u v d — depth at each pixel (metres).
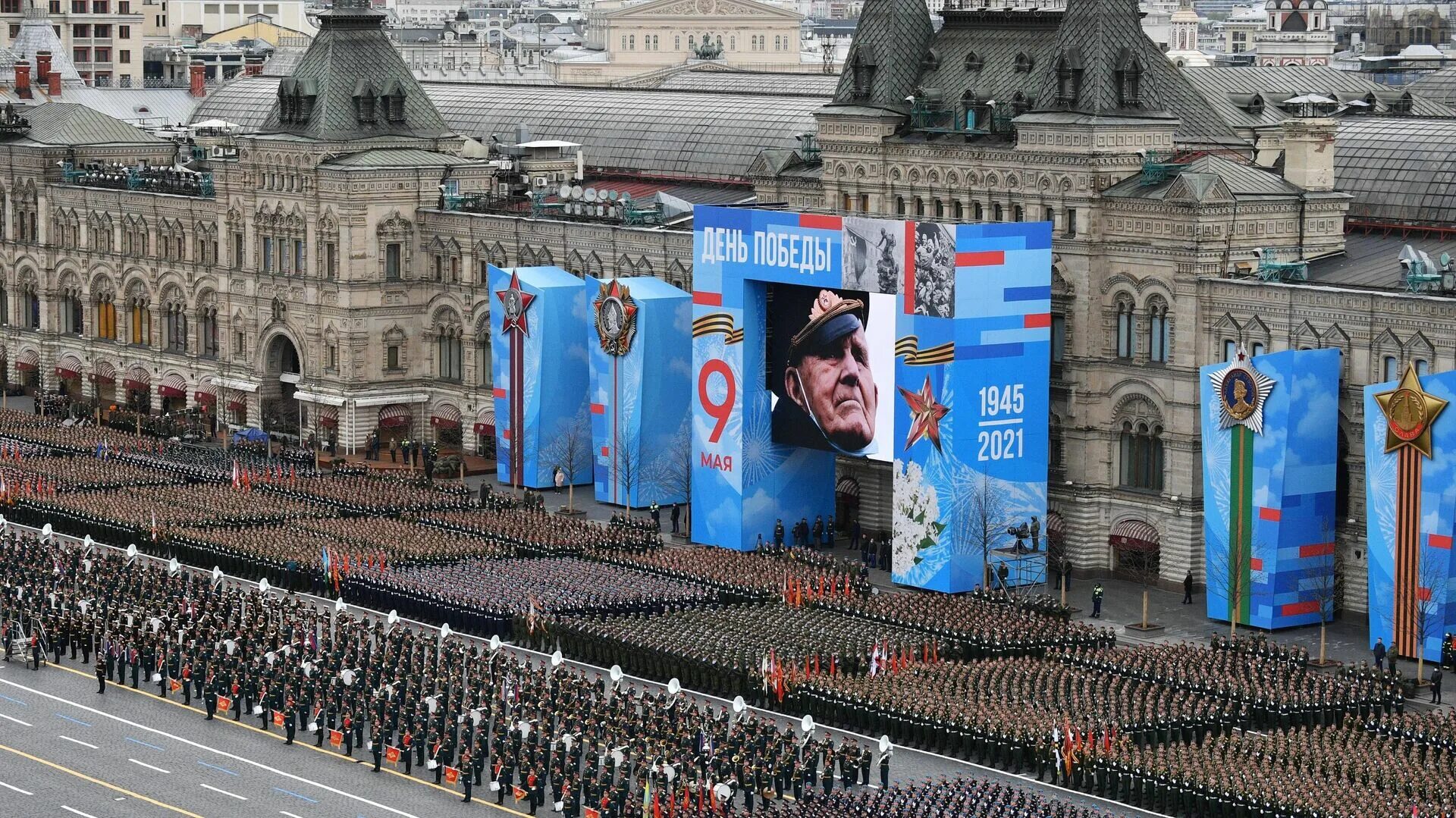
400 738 167.50
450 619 198.50
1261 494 195.38
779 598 199.75
